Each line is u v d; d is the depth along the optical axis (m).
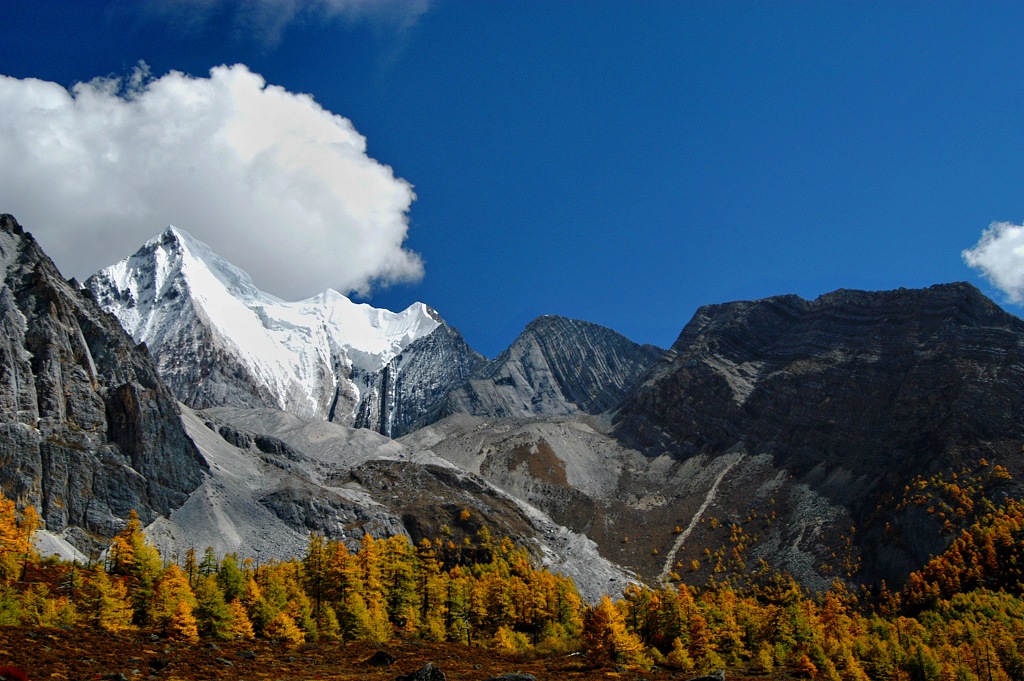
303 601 136.88
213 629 116.62
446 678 96.81
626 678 112.56
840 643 152.50
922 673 145.88
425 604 154.00
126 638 103.19
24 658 82.69
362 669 101.56
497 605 161.12
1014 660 149.75
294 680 89.25
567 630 159.88
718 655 141.62
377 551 161.12
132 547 161.12
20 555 143.25
